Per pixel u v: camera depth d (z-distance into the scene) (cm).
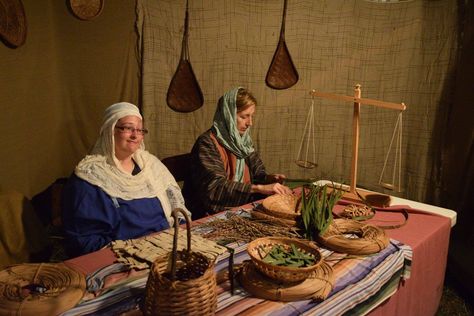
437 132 330
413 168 343
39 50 238
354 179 211
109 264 132
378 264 138
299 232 159
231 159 233
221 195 216
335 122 340
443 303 254
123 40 266
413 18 321
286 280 115
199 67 296
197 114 303
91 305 109
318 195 165
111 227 171
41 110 242
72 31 253
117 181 174
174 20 279
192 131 304
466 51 307
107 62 263
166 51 282
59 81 257
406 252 149
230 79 306
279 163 339
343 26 320
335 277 128
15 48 216
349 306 117
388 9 321
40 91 240
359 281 128
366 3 319
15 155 221
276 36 310
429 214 191
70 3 246
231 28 297
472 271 271
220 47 297
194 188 232
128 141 175
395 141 345
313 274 123
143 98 279
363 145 345
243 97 226
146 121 283
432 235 171
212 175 219
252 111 230
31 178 238
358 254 143
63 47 253
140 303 111
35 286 114
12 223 192
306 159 343
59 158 265
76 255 168
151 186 185
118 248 141
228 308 109
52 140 255
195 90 293
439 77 322
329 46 322
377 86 336
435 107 327
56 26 250
